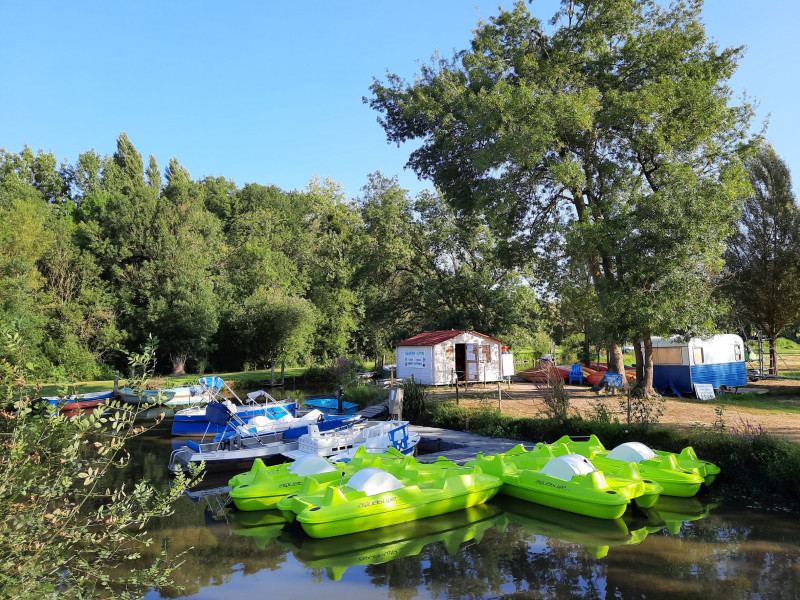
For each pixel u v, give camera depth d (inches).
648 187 817.5
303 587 306.0
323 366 1646.2
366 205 1651.1
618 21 856.3
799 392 858.8
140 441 774.5
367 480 409.4
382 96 1090.7
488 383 1162.0
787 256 1123.9
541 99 774.5
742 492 446.0
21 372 173.9
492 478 460.8
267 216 2218.3
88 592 180.1
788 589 286.2
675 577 305.3
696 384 857.5
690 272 725.3
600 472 420.5
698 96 739.4
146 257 1782.7
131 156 2452.0
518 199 917.2
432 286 1531.7
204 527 418.0
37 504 163.0
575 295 900.6
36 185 2412.6
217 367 1879.9
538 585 301.0
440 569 328.2
